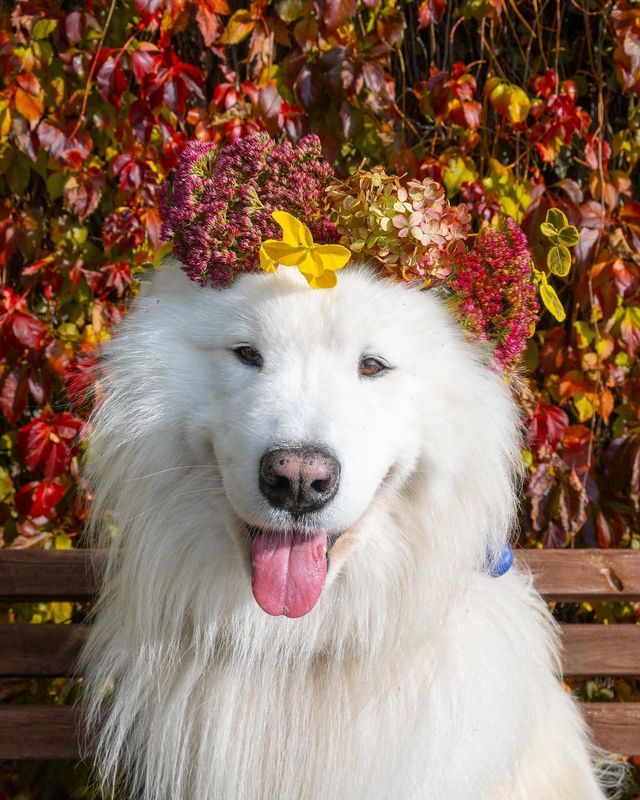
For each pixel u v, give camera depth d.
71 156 1.21
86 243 1.28
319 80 1.21
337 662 0.88
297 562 0.82
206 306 0.84
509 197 1.23
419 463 0.85
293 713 0.88
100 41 1.21
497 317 0.87
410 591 0.87
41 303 1.33
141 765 0.94
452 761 0.86
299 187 0.83
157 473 0.86
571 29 1.31
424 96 1.24
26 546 1.25
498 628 0.90
